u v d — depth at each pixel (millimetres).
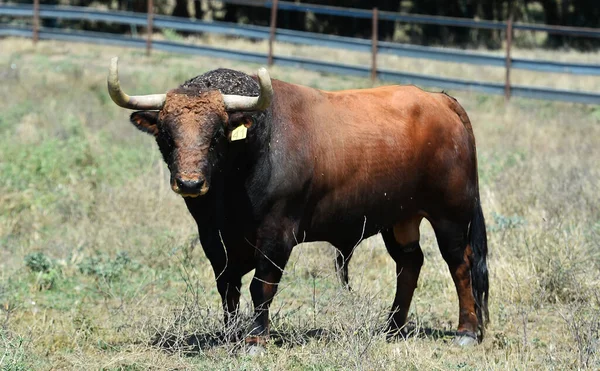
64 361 14078
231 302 14812
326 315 15586
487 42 66250
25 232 22406
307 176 14469
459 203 16172
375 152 15234
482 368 13766
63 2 66625
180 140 13188
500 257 18797
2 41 52625
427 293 18469
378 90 16156
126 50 51156
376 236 20547
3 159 27719
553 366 13672
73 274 19516
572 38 69062
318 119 14859
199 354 14227
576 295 16531
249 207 14102
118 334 15516
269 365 13531
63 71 44188
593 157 29312
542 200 22984
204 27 49812
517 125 36969
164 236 21016
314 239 15297
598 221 21250
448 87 44000
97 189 25141
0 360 13141
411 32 67438
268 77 13141
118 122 34281
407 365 13750
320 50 55469
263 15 66875
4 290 17547
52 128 32094
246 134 13414
